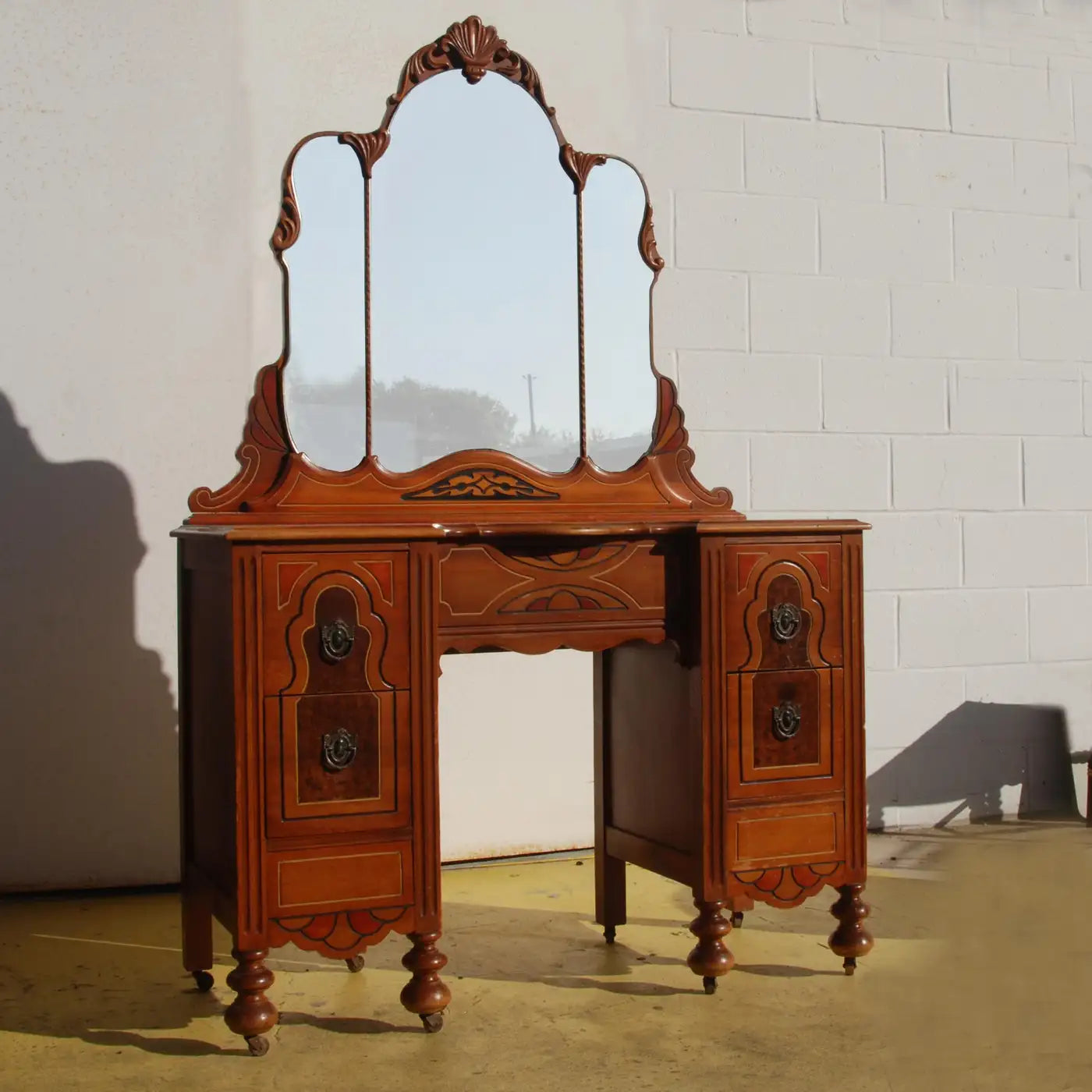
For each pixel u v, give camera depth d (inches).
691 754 93.7
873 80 137.8
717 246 132.4
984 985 92.6
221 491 96.7
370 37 123.5
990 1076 76.9
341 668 85.4
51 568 116.1
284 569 84.1
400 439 101.7
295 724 84.3
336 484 99.1
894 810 139.5
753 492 133.8
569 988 93.4
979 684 142.1
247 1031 81.7
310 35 122.0
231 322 120.0
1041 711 144.5
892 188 138.6
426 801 87.2
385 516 99.6
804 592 95.8
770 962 98.3
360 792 85.7
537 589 91.5
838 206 136.5
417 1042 84.1
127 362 117.6
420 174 104.1
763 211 134.0
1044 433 144.5
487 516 102.0
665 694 97.7
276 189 121.0
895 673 139.1
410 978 96.3
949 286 140.7
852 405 137.2
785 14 134.8
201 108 119.2
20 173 114.9
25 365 115.3
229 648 84.4
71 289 116.2
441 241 104.2
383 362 101.7
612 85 129.3
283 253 100.0
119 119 117.1
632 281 109.3
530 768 127.9
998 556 142.7
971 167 141.5
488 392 104.2
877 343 138.0
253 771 83.2
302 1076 79.0
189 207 118.9
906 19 139.0
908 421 139.2
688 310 131.6
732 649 93.7
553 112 108.1
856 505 137.4
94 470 117.0
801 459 135.3
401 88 104.0
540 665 128.0
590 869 124.8
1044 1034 83.3
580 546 92.7
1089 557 146.3
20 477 115.3
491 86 106.7
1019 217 143.4
